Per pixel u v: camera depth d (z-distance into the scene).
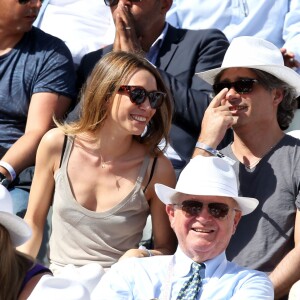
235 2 28.64
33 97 24.80
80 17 28.53
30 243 21.12
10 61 25.08
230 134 23.59
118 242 20.66
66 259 20.70
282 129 21.73
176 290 17.47
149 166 20.72
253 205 17.67
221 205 17.48
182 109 23.72
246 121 20.66
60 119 24.84
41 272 16.97
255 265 19.72
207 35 25.48
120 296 17.55
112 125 20.45
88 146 20.78
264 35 28.34
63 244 20.73
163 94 20.41
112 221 20.44
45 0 28.84
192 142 23.77
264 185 20.12
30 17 25.05
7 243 16.67
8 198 17.53
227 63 21.08
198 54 25.31
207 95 24.05
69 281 13.52
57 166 20.98
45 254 22.59
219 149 23.42
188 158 23.59
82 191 20.64
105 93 20.31
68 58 25.38
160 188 17.98
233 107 20.89
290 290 18.17
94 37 28.33
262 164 20.30
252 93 20.67
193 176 17.73
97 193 20.64
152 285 17.59
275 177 20.08
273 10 28.34
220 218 17.50
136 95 20.16
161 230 20.84
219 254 17.55
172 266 17.72
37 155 21.12
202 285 17.41
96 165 20.72
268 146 20.55
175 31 25.84
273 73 20.67
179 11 28.86
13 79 24.95
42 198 21.19
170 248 20.81
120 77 20.25
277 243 19.78
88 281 18.69
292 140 20.47
